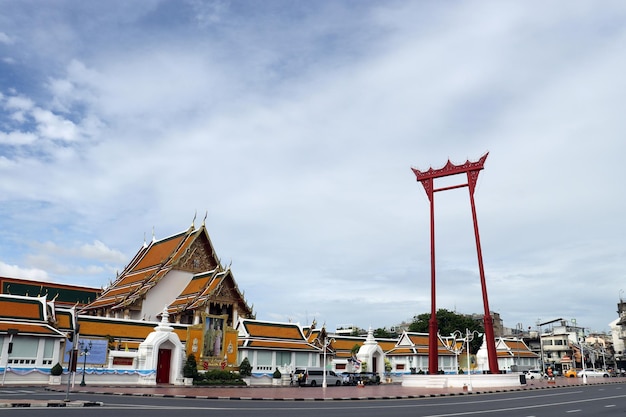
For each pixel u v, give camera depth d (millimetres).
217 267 70438
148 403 26281
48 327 48781
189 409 23000
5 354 45094
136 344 55094
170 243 77438
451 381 54406
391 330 154875
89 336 52906
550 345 131750
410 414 22500
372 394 39250
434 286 61812
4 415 18578
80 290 82125
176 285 72125
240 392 39406
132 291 70375
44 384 45125
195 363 50625
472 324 119000
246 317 69375
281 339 64438
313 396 35719
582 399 34438
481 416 22031
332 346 79375
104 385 45500
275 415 21234
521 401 32656
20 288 75938
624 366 127875
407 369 83688
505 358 100188
